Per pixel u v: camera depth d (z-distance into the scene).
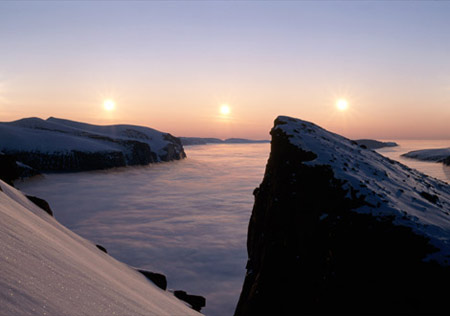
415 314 5.95
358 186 8.79
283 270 9.02
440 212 8.55
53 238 3.34
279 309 8.17
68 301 1.48
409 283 6.28
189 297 8.03
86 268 2.62
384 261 6.75
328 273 7.27
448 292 5.89
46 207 7.32
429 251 6.60
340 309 6.64
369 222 7.54
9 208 3.31
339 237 7.55
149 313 2.39
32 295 1.27
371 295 6.46
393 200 8.50
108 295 2.10
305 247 8.58
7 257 1.51
